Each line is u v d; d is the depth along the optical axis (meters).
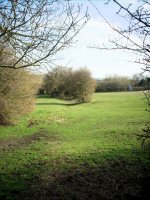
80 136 21.86
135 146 16.30
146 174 11.52
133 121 27.38
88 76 57.09
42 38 8.16
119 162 13.48
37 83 29.86
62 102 59.09
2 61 19.22
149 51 4.82
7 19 7.67
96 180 11.48
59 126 28.14
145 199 9.33
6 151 17.91
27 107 28.53
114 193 10.08
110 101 55.72
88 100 57.28
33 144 19.75
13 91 25.59
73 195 10.22
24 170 13.45
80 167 13.33
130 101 52.72
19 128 26.81
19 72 24.80
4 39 8.11
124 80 90.69
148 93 5.45
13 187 11.22
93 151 16.08
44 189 10.95
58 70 10.17
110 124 26.81
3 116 26.95
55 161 14.70
